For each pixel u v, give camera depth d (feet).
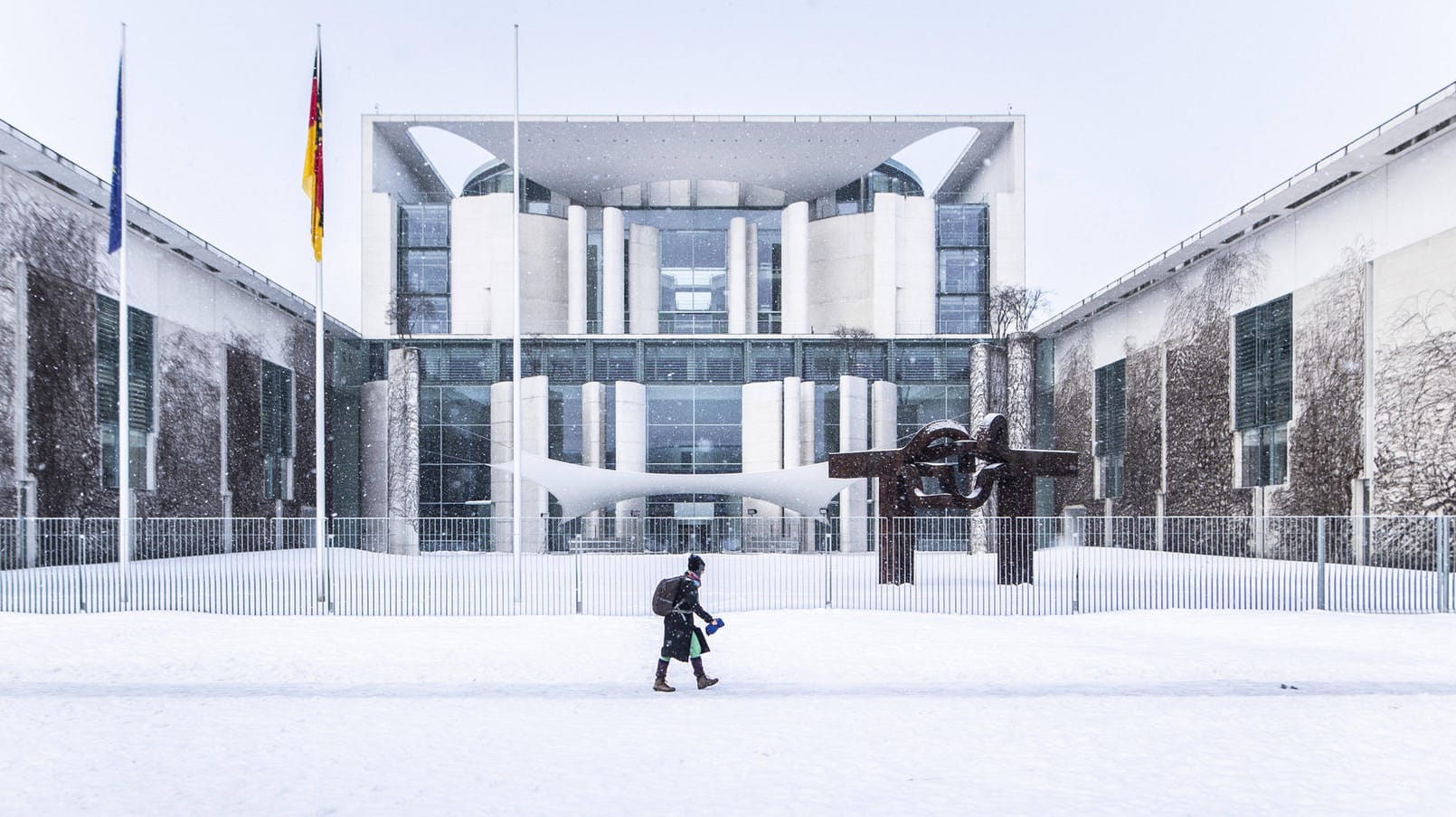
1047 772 21.85
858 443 138.82
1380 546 64.28
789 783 20.88
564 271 172.35
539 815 18.70
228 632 46.19
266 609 57.36
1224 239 119.75
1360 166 95.25
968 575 81.51
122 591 59.77
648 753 23.49
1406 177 90.94
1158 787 20.63
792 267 165.07
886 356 147.02
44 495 97.04
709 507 141.69
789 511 139.13
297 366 155.74
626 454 139.74
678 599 31.83
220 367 133.28
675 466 144.77
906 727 26.25
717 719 27.30
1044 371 176.96
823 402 143.95
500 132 163.73
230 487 135.13
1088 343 160.45
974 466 75.97
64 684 33.09
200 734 25.63
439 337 146.10
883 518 70.85
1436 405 86.33
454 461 144.77
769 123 159.74
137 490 114.52
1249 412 116.16
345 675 34.65
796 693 31.12
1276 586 61.05
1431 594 59.11
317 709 28.81
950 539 135.74
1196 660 37.35
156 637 44.42
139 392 115.24
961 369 147.74
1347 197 99.45
